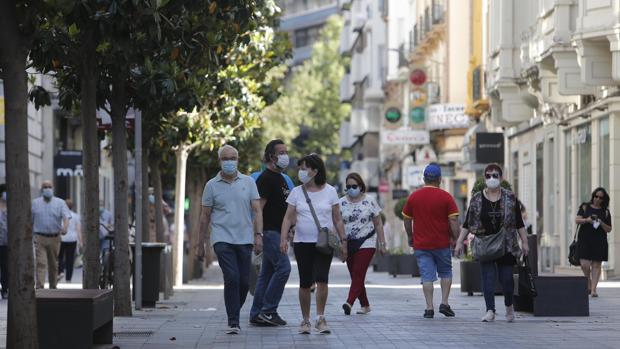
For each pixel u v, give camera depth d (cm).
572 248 4728
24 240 2344
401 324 3441
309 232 3086
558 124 7081
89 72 3438
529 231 6475
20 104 2330
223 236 3138
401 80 14412
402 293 5194
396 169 15325
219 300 4816
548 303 3716
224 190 3144
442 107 10775
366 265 3828
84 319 2506
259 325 3381
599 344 2859
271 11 5434
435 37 11794
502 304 4338
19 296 2345
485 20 8850
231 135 5872
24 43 2350
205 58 3700
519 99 7544
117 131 3794
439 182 3744
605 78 5772
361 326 3375
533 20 7212
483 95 8838
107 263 4434
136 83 3647
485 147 8525
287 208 3131
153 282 4306
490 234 3478
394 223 15562
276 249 3294
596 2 5606
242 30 3947
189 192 8400
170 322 3575
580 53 5784
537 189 7700
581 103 6612
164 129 5162
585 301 3725
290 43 5925
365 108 17562
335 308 4178
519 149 8231
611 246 6028
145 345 2859
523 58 7069
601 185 6291
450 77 11000
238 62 5672
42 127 8962
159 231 6091
